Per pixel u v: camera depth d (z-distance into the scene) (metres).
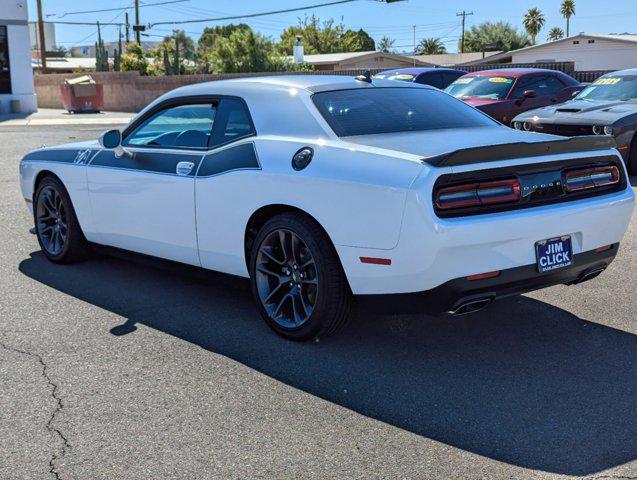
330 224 3.77
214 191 4.39
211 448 2.97
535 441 3.03
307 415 3.26
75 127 20.41
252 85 4.55
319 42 75.19
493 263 3.61
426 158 3.51
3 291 5.09
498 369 3.77
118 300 4.89
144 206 4.91
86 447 2.98
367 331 4.32
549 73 12.95
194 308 4.73
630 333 4.28
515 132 4.30
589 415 3.25
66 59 66.94
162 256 4.95
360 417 3.24
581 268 4.02
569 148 3.90
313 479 2.74
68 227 5.61
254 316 4.59
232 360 3.88
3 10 26.14
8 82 26.97
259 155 4.18
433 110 4.54
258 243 4.18
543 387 3.55
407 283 3.60
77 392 3.48
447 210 3.48
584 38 45.84
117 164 5.11
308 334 4.04
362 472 2.79
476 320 4.51
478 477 2.75
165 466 2.83
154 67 38.38
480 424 3.18
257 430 3.12
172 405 3.35
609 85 10.95
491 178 3.60
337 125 4.11
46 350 4.00
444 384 3.59
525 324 4.44
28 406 3.34
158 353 3.97
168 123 4.89
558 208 3.77
